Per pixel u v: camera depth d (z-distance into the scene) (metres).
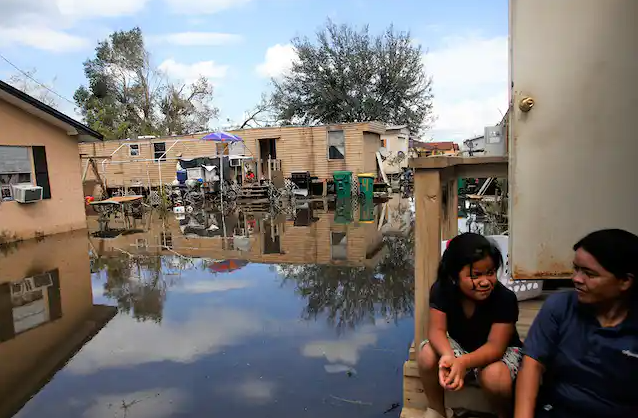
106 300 5.32
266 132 20.77
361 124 19.69
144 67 36.84
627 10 2.25
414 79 30.33
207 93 38.78
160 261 7.39
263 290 5.54
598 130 2.34
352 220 12.03
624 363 1.65
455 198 4.54
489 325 2.13
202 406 2.94
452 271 2.06
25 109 10.06
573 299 1.80
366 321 4.37
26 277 6.49
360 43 29.58
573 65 2.33
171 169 21.34
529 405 1.83
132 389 3.20
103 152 21.56
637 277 1.60
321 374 3.31
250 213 14.61
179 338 4.09
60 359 3.74
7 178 9.73
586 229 2.41
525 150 2.43
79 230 11.45
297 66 30.62
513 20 2.36
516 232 2.49
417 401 2.62
